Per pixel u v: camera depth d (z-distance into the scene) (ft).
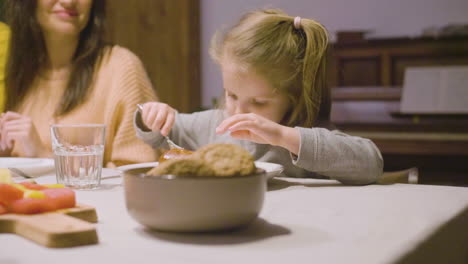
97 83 5.34
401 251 1.54
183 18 11.65
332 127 4.00
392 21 10.73
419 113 9.23
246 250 1.53
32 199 1.80
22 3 5.41
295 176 3.88
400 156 8.84
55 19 5.25
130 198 1.72
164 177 1.63
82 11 5.36
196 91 11.97
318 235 1.71
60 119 5.26
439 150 8.38
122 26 10.90
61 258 1.44
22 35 5.47
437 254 1.86
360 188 2.79
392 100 9.52
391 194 2.56
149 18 11.34
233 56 3.71
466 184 8.40
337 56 9.81
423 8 10.48
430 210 2.13
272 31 3.77
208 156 1.71
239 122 2.87
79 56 5.43
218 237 1.68
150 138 4.11
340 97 9.81
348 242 1.62
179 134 4.37
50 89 5.53
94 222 1.91
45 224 1.63
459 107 8.95
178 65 11.77
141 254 1.48
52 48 5.53
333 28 11.16
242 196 1.65
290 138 2.90
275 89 3.68
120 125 5.16
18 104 5.54
